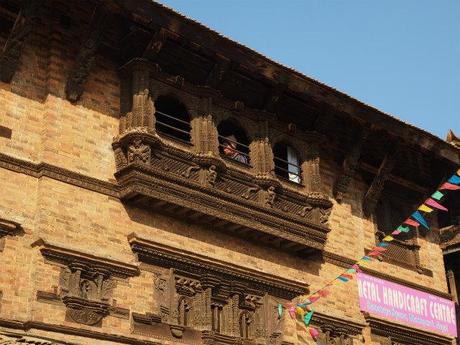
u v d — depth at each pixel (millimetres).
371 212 24516
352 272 20781
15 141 17797
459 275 28391
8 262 16719
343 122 23734
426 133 24172
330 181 23812
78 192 18062
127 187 18484
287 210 21250
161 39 19266
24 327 16328
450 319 25281
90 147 18688
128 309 17766
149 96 19359
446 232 27641
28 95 18391
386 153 24312
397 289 24156
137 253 18438
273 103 21688
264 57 20562
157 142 18859
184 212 19297
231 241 20453
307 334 21125
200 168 19734
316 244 21547
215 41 19812
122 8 18531
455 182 19438
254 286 20406
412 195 26219
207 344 18703
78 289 17125
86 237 17812
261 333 20000
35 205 17531
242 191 20406
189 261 19141
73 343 16516
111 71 19812
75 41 19438
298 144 22547
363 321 22844
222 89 21047
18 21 18000
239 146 21891
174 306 18562
